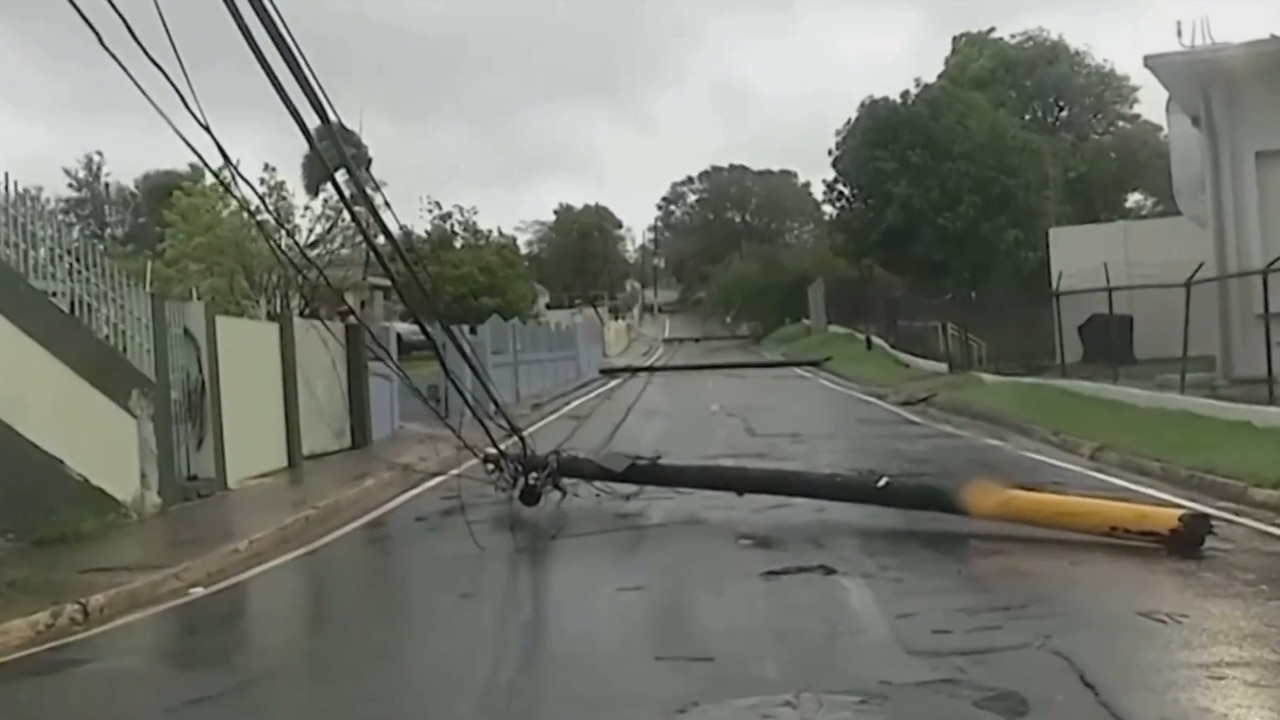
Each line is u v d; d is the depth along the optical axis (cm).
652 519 1463
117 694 821
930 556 1177
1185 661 788
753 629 912
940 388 3559
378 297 4631
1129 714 688
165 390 1711
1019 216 5281
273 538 1466
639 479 1521
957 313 4406
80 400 1556
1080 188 6712
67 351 1545
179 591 1195
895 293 5862
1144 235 4022
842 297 7219
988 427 2595
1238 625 877
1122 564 1114
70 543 1402
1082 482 1683
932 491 1334
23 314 1502
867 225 5441
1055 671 777
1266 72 2891
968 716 695
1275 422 1991
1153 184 6900
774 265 9306
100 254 1628
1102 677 760
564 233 11144
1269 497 1437
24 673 894
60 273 1574
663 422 2883
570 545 1312
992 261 5256
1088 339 3762
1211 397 2362
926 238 5284
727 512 1494
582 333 5469
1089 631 873
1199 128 3103
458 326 3158
